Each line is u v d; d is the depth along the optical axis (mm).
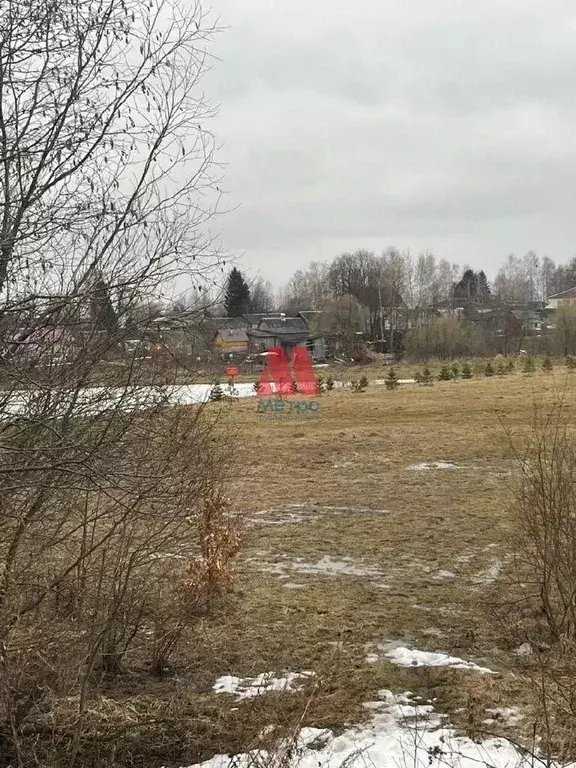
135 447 4344
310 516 10406
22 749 4098
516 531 8367
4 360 3477
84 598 4949
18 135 3703
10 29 3719
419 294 76562
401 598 7020
